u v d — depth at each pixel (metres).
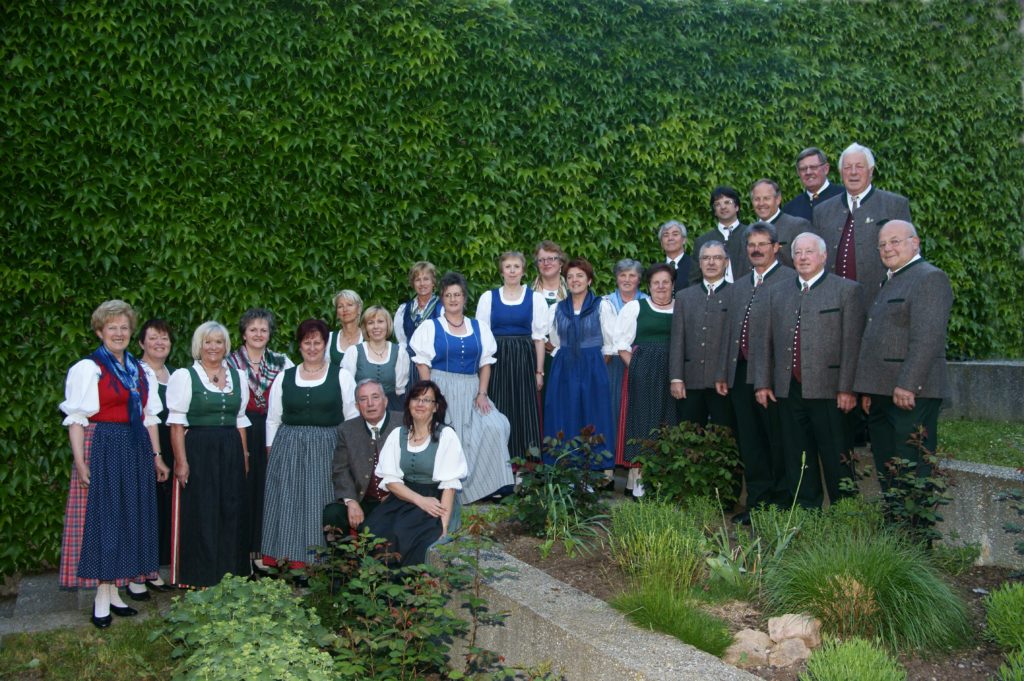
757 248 5.30
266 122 6.45
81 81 5.98
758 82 7.87
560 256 6.48
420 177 6.91
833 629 3.66
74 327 5.96
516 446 6.12
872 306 4.82
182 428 5.26
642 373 6.07
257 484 5.56
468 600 4.22
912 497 4.41
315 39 6.56
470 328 5.95
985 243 8.59
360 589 4.52
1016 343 8.75
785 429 5.13
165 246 6.19
